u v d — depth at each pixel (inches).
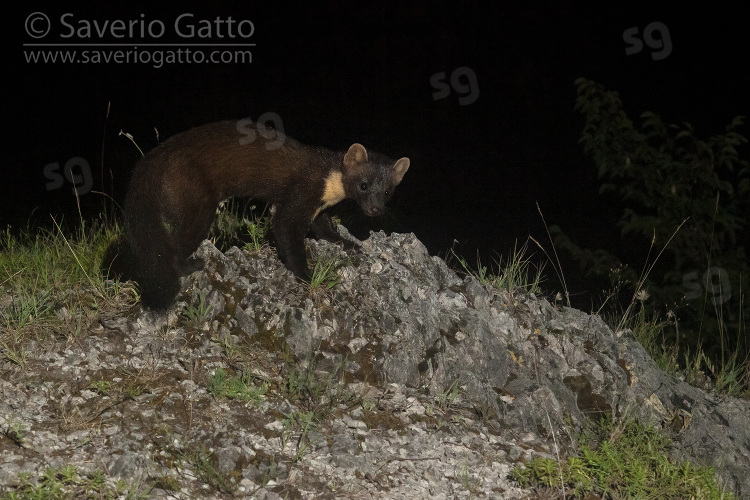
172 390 218.8
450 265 486.0
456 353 259.3
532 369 270.5
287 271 265.9
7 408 203.0
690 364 364.8
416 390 246.4
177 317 247.8
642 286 415.5
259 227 307.1
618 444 241.6
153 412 209.8
